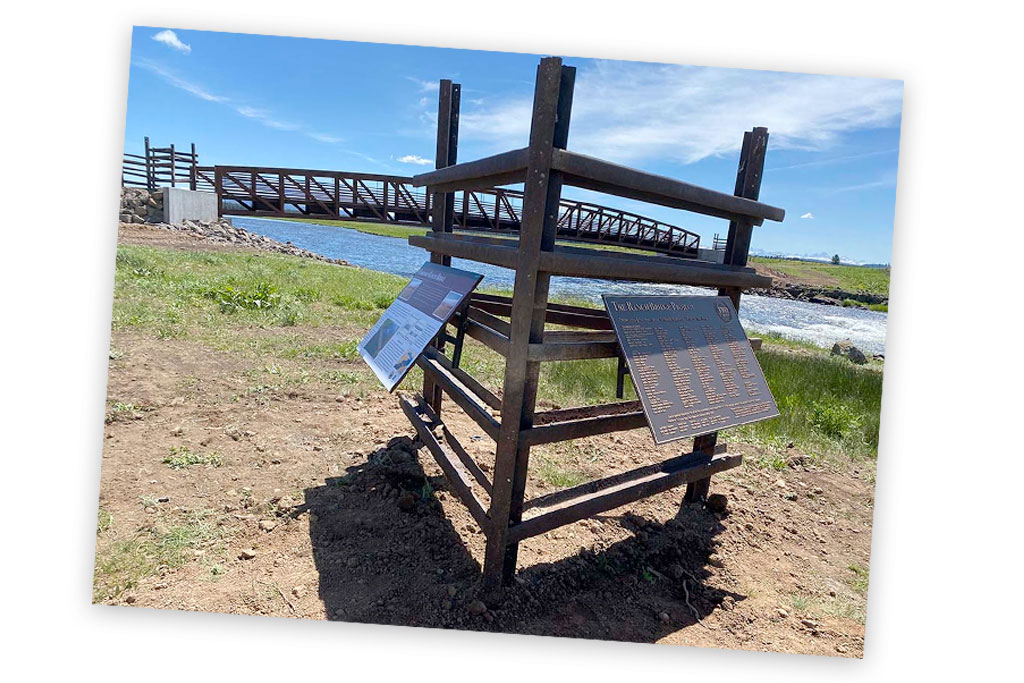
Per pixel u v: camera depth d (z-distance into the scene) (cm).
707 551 336
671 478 326
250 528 300
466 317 304
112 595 249
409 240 423
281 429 418
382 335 358
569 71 221
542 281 239
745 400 304
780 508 395
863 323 2017
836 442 521
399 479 360
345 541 297
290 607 252
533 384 253
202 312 729
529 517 271
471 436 438
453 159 364
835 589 315
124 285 801
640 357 269
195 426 406
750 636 275
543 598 277
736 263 338
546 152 220
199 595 253
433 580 276
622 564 313
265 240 2136
